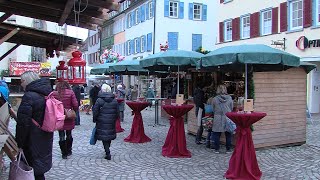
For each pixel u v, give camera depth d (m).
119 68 14.55
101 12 5.75
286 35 19.88
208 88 11.09
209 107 9.67
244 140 6.78
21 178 4.40
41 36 8.59
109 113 7.99
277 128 9.79
